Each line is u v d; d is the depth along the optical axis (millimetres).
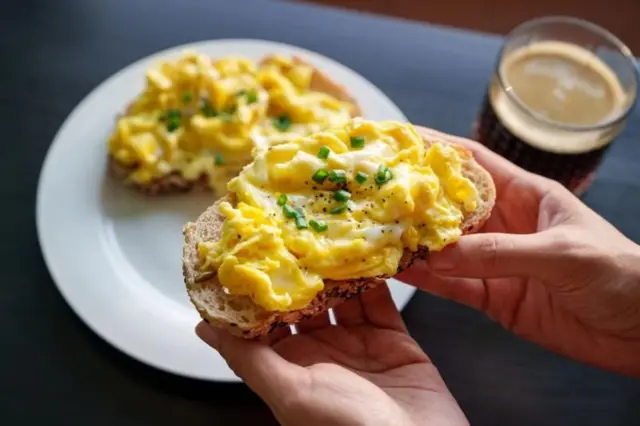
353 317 464
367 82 565
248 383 396
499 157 472
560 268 417
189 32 602
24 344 479
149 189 531
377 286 465
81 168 531
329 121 540
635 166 558
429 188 398
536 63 528
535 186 458
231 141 534
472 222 431
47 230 505
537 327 490
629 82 510
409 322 495
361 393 377
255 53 578
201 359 465
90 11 603
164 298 492
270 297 378
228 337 403
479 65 596
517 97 516
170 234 521
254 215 396
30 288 498
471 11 792
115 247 511
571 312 468
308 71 561
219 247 399
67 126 541
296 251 391
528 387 478
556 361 487
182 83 546
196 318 484
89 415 461
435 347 488
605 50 524
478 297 492
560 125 490
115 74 570
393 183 399
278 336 441
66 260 496
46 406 461
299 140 415
